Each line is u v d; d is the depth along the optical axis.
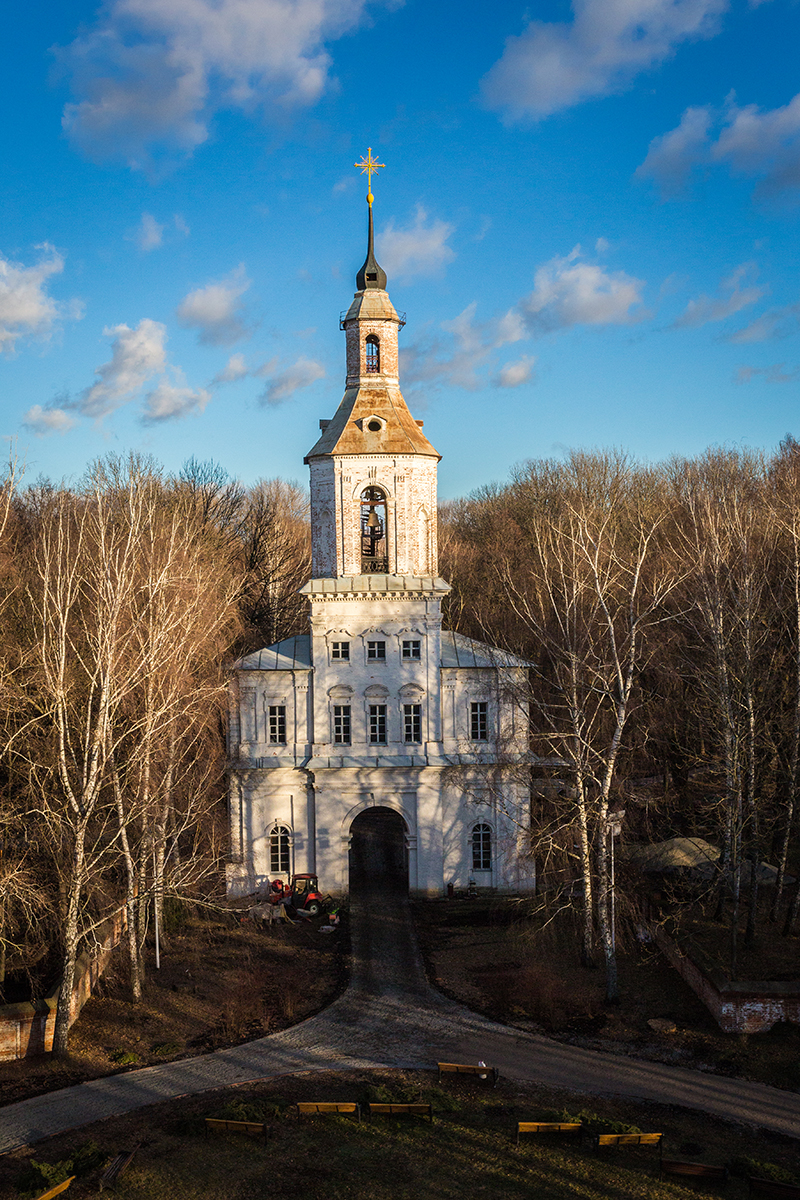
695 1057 31.16
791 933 39.34
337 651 48.88
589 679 47.47
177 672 38.84
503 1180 24.11
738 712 41.38
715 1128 26.61
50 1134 26.59
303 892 46.94
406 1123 27.00
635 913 42.22
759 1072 29.89
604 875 36.25
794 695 42.59
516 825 48.09
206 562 65.38
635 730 51.66
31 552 51.84
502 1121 27.12
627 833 51.62
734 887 34.56
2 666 37.72
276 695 49.09
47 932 38.03
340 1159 25.16
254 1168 24.73
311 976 39.22
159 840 38.75
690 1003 35.28
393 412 49.62
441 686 48.97
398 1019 34.81
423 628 48.84
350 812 48.53
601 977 38.28
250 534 84.00
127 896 37.50
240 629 59.28
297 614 80.75
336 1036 33.38
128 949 41.00
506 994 36.47
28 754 38.31
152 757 38.84
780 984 32.97
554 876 48.31
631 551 63.69
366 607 48.69
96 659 33.97
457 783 48.81
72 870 33.31
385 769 48.38
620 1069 30.50
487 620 74.19
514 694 47.34
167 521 66.25
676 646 49.72
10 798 38.56
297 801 48.91
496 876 49.00
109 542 48.97
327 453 48.56
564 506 82.56
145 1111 27.92
